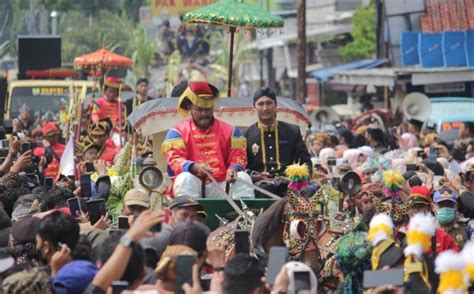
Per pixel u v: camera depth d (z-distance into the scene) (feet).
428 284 42.55
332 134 113.09
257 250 54.54
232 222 60.23
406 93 176.76
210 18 82.07
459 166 87.56
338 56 266.98
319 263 55.01
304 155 70.08
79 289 44.34
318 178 71.72
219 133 66.03
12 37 301.43
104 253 44.19
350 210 64.23
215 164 65.41
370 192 61.93
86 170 82.28
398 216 58.49
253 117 76.84
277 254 42.06
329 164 86.33
